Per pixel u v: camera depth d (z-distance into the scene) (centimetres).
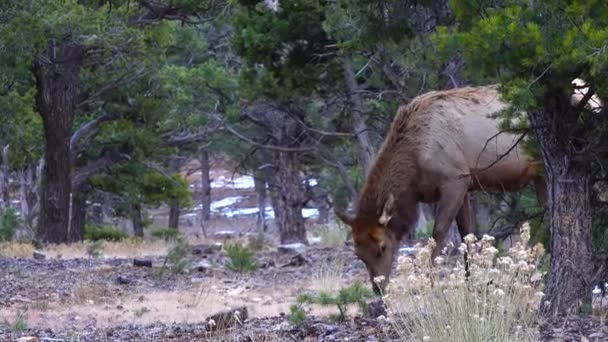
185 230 18625
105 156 12056
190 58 13575
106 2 9131
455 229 6069
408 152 3794
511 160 3734
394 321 2261
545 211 3609
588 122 2803
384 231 3756
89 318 3719
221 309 3975
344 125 10356
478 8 2764
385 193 3769
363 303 3097
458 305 2152
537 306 2669
